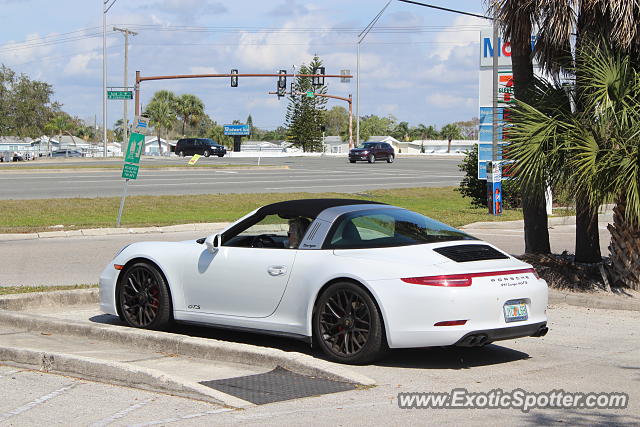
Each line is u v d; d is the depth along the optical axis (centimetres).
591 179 1009
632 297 1083
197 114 11181
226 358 757
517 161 1069
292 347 843
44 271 1378
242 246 840
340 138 14425
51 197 2928
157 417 582
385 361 763
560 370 731
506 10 1155
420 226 810
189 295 860
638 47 1097
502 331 722
